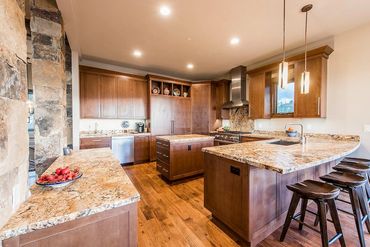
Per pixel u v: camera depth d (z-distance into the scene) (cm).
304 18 254
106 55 404
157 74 561
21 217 73
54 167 145
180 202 257
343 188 166
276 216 189
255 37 313
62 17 223
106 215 86
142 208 239
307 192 139
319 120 336
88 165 152
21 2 82
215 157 203
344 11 239
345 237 176
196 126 572
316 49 305
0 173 65
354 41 289
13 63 73
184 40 325
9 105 70
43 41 189
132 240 93
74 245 80
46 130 188
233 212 179
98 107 439
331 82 316
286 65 204
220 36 309
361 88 284
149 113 504
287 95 392
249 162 156
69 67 341
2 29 66
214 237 181
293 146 234
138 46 353
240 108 524
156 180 348
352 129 294
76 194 95
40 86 187
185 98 563
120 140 446
